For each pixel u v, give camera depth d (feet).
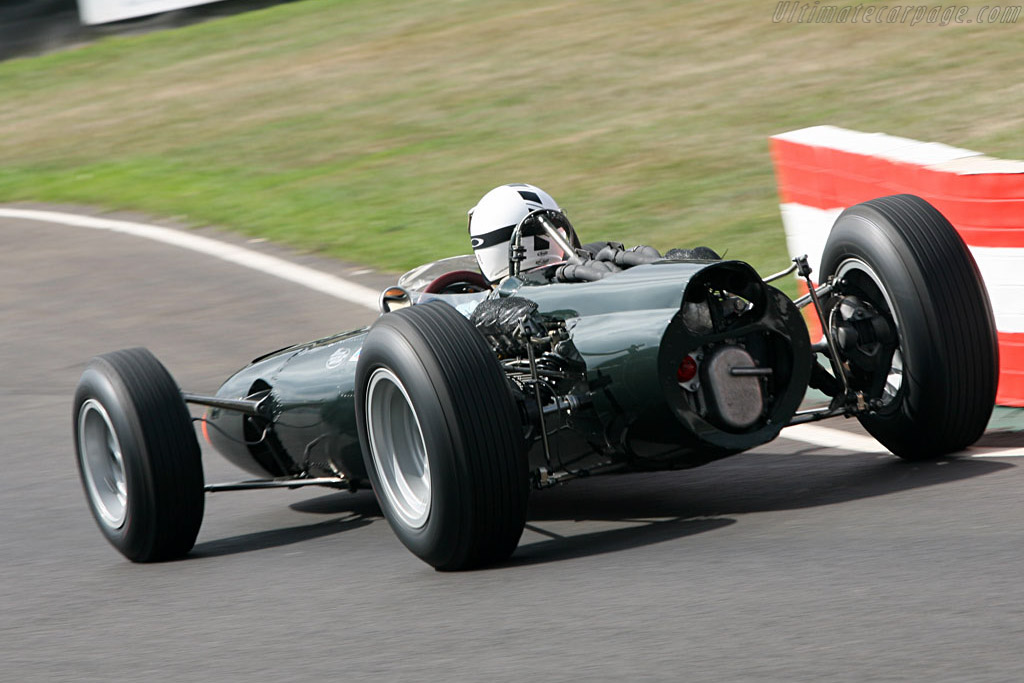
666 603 51.93
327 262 152.87
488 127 216.33
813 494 67.21
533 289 67.82
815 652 44.70
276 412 77.92
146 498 68.90
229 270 154.81
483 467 57.26
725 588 52.80
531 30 281.74
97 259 169.37
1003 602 46.98
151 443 68.74
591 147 192.24
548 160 188.55
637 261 66.64
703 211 150.71
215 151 232.32
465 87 246.47
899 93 189.78
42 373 122.62
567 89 232.12
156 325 135.03
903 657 43.24
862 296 69.15
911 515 59.93
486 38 281.74
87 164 238.27
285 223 175.73
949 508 60.18
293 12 340.18
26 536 79.00
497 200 73.31
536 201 73.61
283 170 211.00
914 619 46.50
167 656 53.88
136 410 69.00
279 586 63.36
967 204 80.74
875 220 67.15
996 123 163.53
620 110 212.23
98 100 288.71
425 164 198.90
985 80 186.70
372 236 161.99
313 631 54.80
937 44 213.66
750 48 235.61
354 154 213.66
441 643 50.88
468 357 58.29
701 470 76.64
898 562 53.16
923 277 64.85
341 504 82.94
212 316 135.85
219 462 95.04
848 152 92.73
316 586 62.44
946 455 69.97
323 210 180.24
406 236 159.12
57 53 339.36
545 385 65.51
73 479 91.04
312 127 237.66
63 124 273.95
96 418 72.74
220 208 190.70
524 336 63.93
